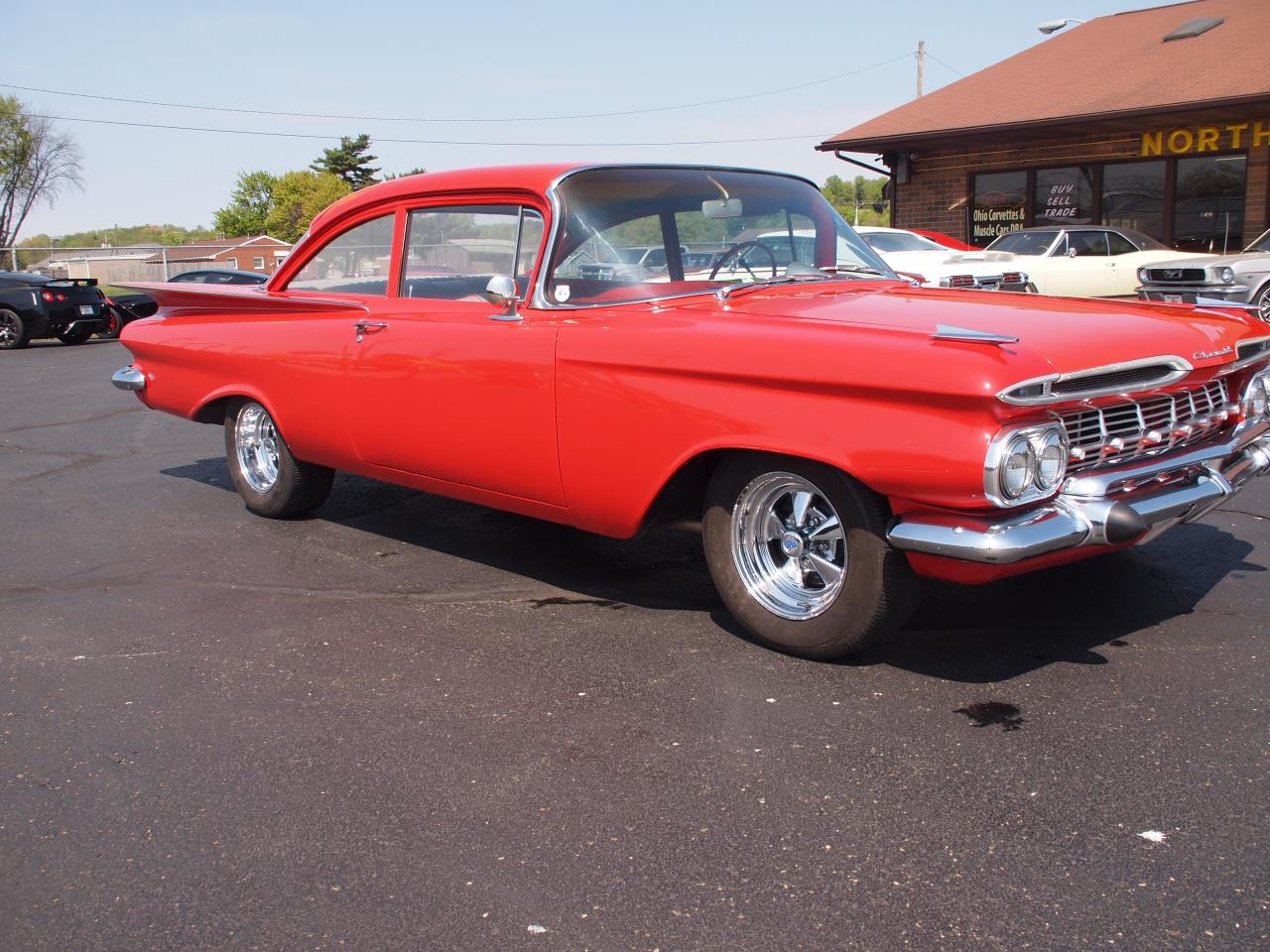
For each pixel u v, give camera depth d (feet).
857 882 7.89
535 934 7.46
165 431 28.66
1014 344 9.88
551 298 13.14
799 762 9.63
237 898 8.00
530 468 13.16
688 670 11.69
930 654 11.86
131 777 9.83
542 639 12.79
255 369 17.12
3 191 203.10
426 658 12.32
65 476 22.99
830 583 11.44
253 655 12.58
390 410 14.84
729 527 11.97
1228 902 7.48
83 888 8.20
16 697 11.62
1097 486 10.46
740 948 7.23
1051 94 57.47
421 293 15.11
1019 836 8.37
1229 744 9.66
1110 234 46.14
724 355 11.12
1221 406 12.21
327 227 16.62
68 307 64.08
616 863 8.25
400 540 17.15
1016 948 7.11
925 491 9.93
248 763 10.03
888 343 10.22
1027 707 10.51
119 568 16.12
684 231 13.78
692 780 9.39
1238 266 39.63
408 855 8.47
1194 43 58.80
